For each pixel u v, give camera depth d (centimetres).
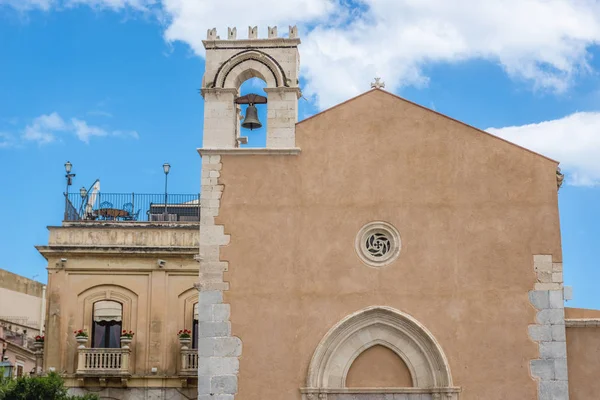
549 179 2972
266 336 2888
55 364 4284
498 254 2925
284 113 3055
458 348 2862
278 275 2931
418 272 2922
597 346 2909
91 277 4391
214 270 2938
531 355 2852
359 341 2892
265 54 3106
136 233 4456
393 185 2986
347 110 3048
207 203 2988
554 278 2900
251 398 2844
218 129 3048
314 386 2836
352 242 2950
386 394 2852
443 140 3012
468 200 2967
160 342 4331
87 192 4772
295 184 2995
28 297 6075
